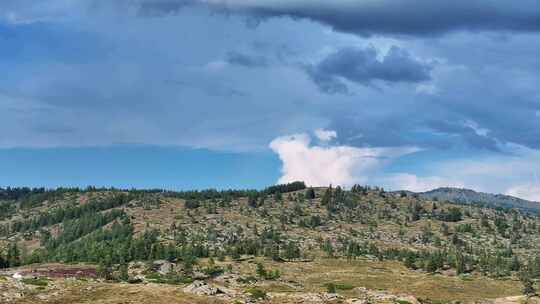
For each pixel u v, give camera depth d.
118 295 124.00
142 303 116.38
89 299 120.06
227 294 131.75
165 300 119.62
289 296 132.38
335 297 132.25
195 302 119.44
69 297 121.06
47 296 121.25
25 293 122.75
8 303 112.12
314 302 123.88
